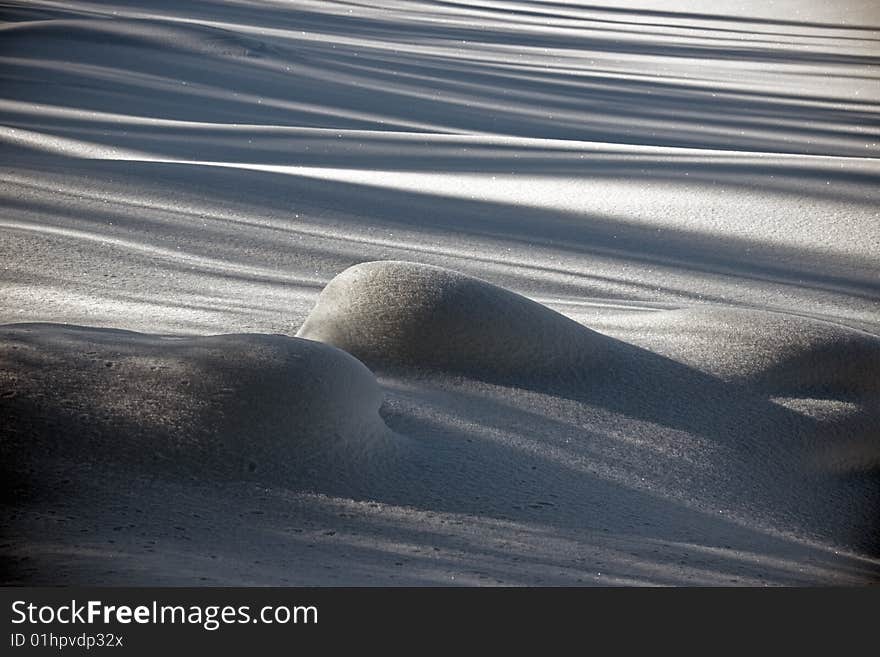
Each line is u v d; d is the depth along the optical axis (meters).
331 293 10.83
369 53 57.78
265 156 29.00
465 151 29.56
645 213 22.42
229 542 6.55
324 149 29.94
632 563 6.96
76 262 15.99
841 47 75.38
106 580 5.55
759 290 17.45
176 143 30.41
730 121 40.78
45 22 52.97
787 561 7.57
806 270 18.77
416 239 19.89
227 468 7.53
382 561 6.46
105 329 9.15
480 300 10.31
